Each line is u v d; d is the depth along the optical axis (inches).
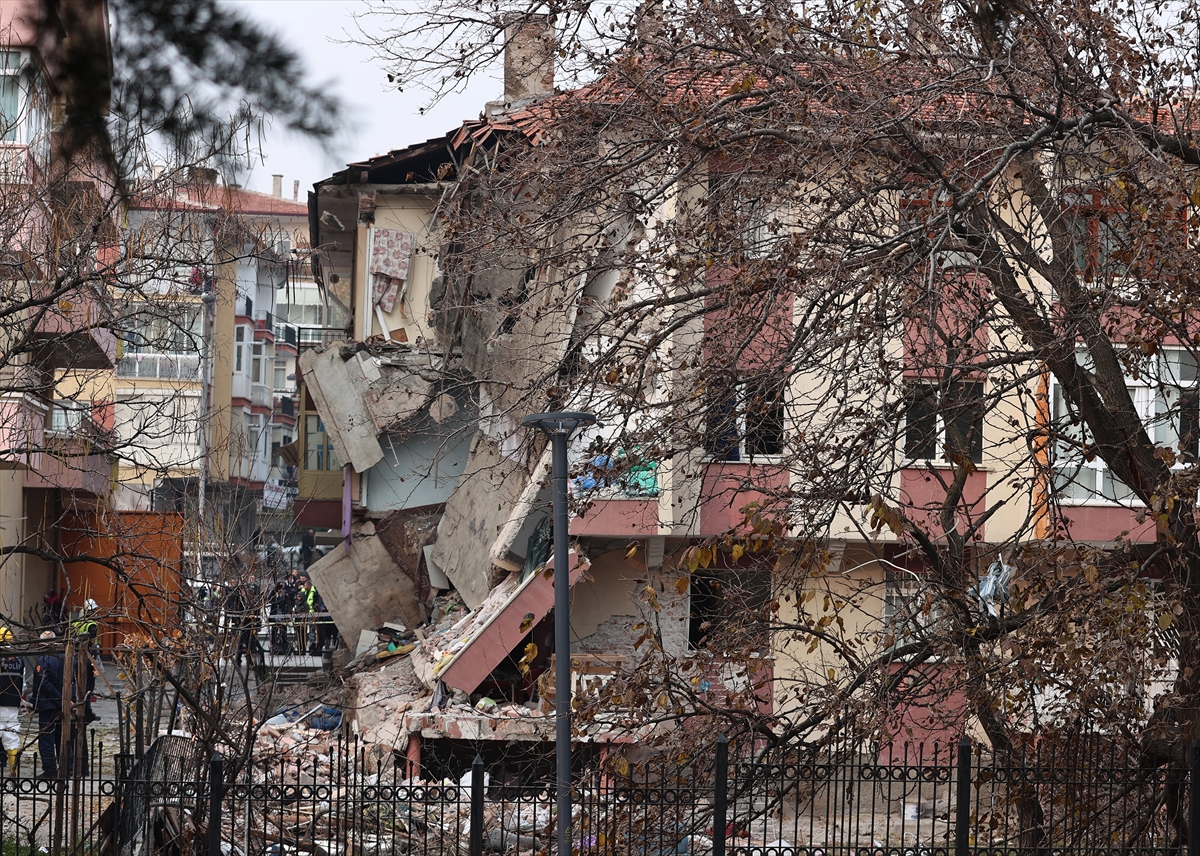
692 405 544.4
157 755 626.2
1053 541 570.9
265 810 578.2
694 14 548.1
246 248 651.5
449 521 1312.7
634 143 564.1
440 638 1128.8
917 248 463.2
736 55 554.6
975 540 610.2
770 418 539.5
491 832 675.4
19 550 697.0
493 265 599.5
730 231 541.6
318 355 1355.8
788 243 493.4
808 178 538.3
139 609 766.5
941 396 512.7
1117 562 550.3
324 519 1446.9
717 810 513.7
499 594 1082.7
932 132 541.6
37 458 1407.5
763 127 550.6
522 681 1030.4
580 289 600.1
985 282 632.4
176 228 613.0
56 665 867.4
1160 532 525.3
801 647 992.9
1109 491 1050.1
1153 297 491.2
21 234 711.7
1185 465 535.5
